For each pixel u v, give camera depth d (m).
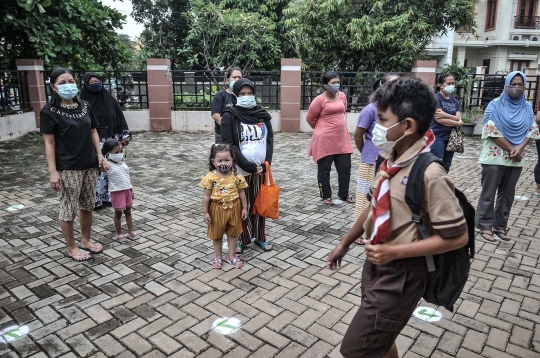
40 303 3.12
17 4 9.84
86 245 4.00
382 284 1.79
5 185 6.26
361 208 4.26
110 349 2.62
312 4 12.39
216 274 3.61
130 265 3.76
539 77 10.90
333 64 13.16
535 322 2.93
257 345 2.67
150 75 11.50
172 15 19.34
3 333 2.77
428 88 1.66
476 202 5.62
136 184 6.44
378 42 11.97
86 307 3.08
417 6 12.27
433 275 1.78
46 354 2.57
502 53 21.34
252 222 4.01
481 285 3.43
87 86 4.83
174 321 2.92
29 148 9.03
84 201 3.84
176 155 8.61
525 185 6.48
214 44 16.25
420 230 1.69
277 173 7.19
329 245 4.23
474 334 2.79
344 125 5.32
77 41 11.23
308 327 2.87
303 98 11.85
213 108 5.30
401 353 2.60
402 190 1.69
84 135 3.63
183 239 4.35
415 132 1.67
